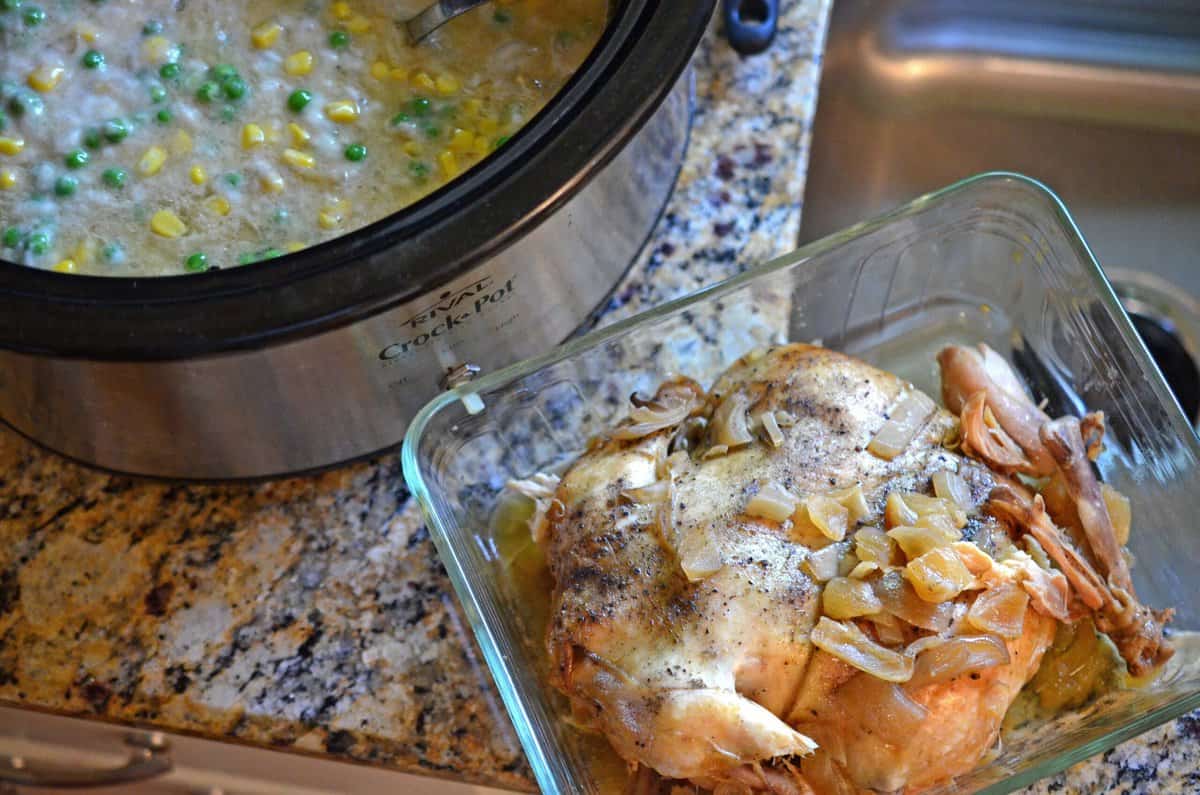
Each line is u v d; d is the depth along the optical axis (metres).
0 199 0.77
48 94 0.78
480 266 0.70
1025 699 0.75
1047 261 0.80
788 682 0.70
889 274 0.82
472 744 0.78
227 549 0.82
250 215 0.77
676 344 0.82
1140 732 0.71
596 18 0.81
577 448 0.82
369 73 0.80
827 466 0.73
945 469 0.74
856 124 1.00
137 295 0.68
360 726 0.78
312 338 0.69
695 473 0.74
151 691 0.79
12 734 0.83
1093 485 0.75
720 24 0.91
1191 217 0.99
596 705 0.71
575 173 0.69
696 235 0.87
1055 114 1.01
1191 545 0.76
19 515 0.83
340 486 0.83
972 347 0.83
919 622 0.70
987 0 1.01
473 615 0.72
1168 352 0.97
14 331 0.68
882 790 0.71
